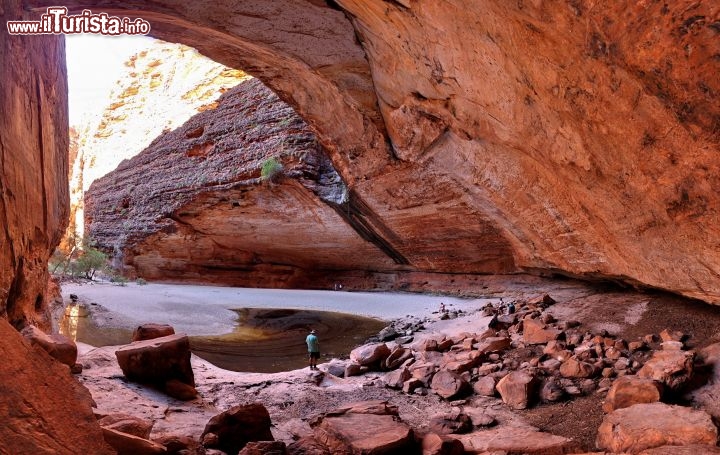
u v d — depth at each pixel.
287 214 26.44
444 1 5.93
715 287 5.99
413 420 6.65
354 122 13.21
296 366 11.01
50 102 8.54
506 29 5.31
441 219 17.25
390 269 25.77
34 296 7.47
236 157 28.31
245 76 37.59
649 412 4.87
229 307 21.30
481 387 7.64
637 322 9.17
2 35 4.91
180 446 3.83
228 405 6.92
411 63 8.46
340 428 4.96
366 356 9.71
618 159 5.48
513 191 10.11
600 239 8.32
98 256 31.06
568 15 4.28
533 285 17.28
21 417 1.93
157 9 8.31
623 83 4.42
